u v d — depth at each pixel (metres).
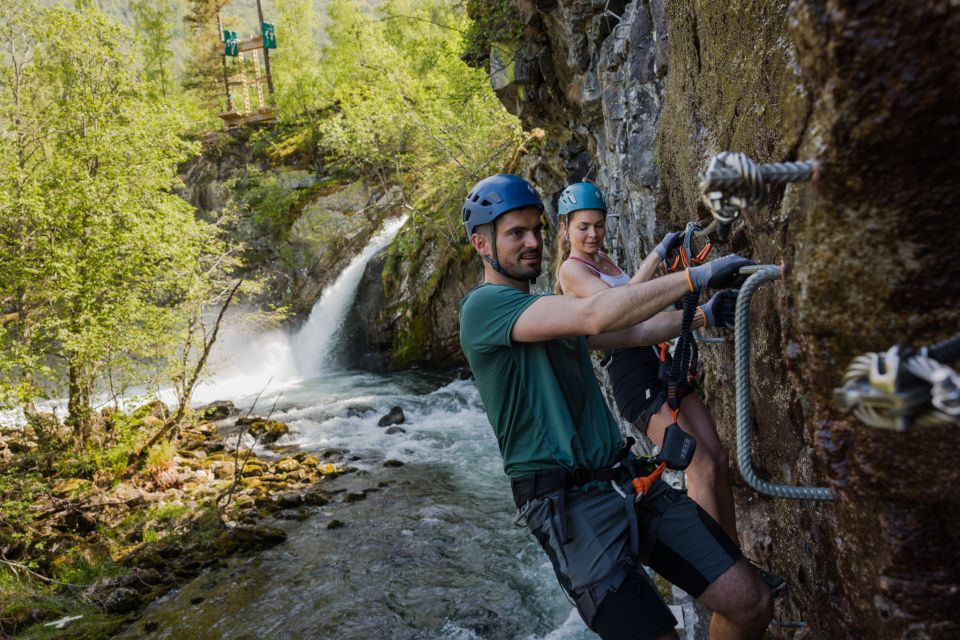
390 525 8.58
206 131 30.69
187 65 38.56
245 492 10.07
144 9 35.19
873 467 1.02
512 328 1.76
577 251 2.65
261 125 30.94
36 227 10.48
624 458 1.85
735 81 1.99
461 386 16.14
